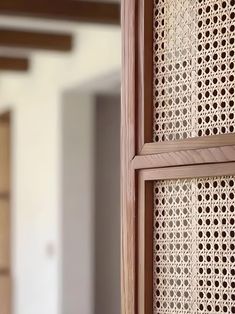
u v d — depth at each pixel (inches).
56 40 187.2
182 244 36.8
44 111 211.5
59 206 198.1
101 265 212.2
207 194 35.4
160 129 38.5
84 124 200.8
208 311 35.1
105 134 212.8
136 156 38.9
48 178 207.8
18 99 238.7
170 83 38.2
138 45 39.6
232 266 34.0
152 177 37.9
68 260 197.9
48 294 206.2
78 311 197.9
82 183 199.8
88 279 199.6
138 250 38.8
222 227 34.5
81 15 154.9
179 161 35.9
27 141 229.3
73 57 189.2
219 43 35.5
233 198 33.9
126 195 39.8
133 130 39.3
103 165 212.4
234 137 33.1
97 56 175.2
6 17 156.5
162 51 38.9
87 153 201.0
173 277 37.3
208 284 35.3
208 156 34.3
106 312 212.4
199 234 35.9
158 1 39.3
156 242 38.4
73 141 199.5
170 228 37.6
